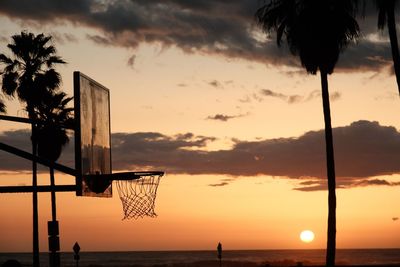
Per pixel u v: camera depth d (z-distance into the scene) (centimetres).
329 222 3158
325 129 3209
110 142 2183
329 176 3184
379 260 15275
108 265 13325
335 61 3159
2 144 1805
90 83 1948
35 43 4700
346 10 3128
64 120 4731
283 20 3183
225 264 12450
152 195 2066
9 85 4650
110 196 2120
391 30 2762
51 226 3316
